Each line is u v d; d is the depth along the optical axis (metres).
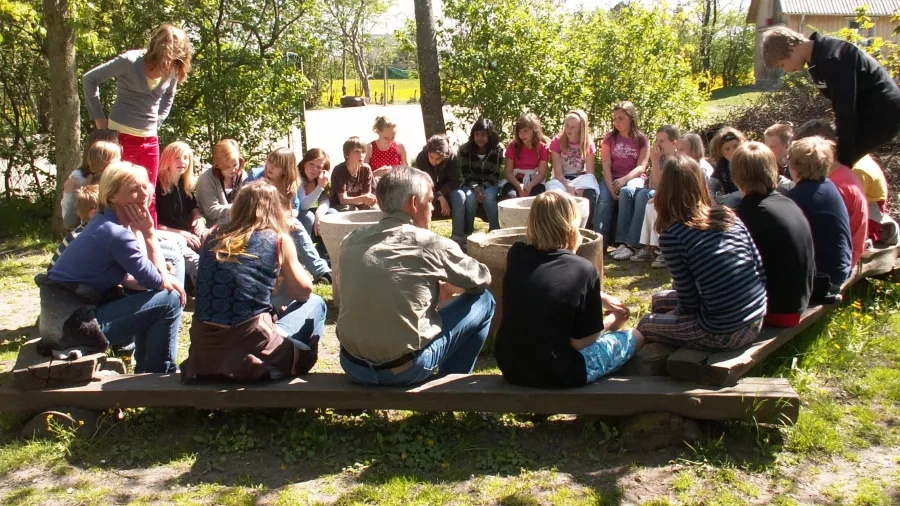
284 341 3.62
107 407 3.57
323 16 10.92
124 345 4.68
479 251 4.64
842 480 3.11
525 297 3.37
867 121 5.08
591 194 7.01
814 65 5.08
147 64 5.50
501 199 7.50
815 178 4.34
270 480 3.20
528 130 7.37
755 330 3.51
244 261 3.52
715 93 28.94
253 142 10.13
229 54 9.87
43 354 3.73
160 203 5.87
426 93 10.26
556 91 10.23
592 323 3.39
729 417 3.30
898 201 6.61
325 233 5.41
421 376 3.46
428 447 3.41
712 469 3.17
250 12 9.79
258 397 3.49
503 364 3.45
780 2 28.22
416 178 3.50
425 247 3.41
